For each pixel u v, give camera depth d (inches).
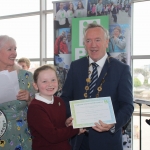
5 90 71.0
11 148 76.3
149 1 158.7
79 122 68.9
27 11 210.5
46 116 69.1
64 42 165.5
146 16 159.9
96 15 153.1
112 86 72.7
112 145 72.9
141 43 161.8
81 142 75.5
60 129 68.4
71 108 70.3
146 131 156.5
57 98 76.6
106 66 75.2
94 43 74.1
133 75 164.1
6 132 75.8
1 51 76.0
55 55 168.6
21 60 180.1
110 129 70.3
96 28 75.4
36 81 73.9
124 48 144.1
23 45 212.2
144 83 160.6
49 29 202.8
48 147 69.3
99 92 73.3
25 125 79.7
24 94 76.5
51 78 72.4
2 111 75.9
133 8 163.5
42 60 202.8
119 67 74.5
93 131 73.2
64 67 165.5
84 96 74.7
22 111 79.5
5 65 78.1
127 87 72.0
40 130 67.6
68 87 79.8
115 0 146.1
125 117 69.7
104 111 69.2
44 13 202.5
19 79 79.3
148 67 158.7
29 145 79.8
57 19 167.5
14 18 216.7
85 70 77.7
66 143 72.9
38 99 72.0
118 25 145.5
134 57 161.6
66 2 163.9
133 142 162.7
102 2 150.6
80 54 154.9
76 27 156.0
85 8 157.3
